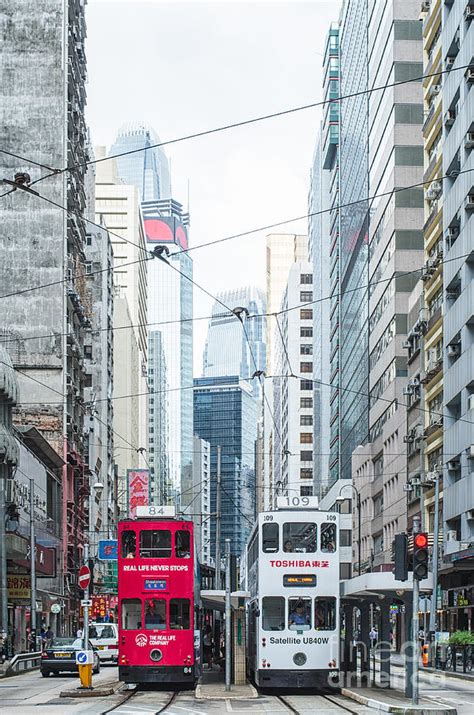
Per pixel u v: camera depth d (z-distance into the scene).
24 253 82.62
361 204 106.94
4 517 58.34
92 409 109.38
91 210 131.25
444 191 64.69
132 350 173.38
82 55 93.25
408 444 79.19
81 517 98.50
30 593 62.72
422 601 62.06
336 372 135.12
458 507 59.62
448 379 63.28
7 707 27.36
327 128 151.88
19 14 84.31
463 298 59.28
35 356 81.94
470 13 58.31
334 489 123.19
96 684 37.25
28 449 69.00
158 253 36.56
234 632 36.03
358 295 109.44
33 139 83.31
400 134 86.69
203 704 28.34
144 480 93.44
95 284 128.50
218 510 62.91
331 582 32.47
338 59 149.00
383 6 93.31
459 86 60.94
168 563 33.03
